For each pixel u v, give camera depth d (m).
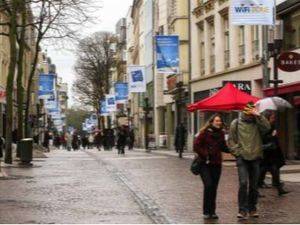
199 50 53.12
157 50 47.62
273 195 18.97
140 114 91.38
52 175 27.91
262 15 27.55
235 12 27.55
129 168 32.50
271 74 37.66
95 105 121.69
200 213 15.39
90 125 140.62
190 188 21.59
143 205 16.98
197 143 14.40
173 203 17.42
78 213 15.47
